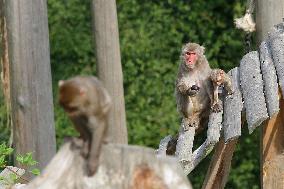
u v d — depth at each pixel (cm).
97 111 429
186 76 1521
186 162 1278
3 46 1995
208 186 1412
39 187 438
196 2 2831
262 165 1326
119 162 443
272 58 1401
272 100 1239
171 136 1495
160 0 2862
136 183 441
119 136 2020
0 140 2059
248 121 1234
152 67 2836
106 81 2000
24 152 1819
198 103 1492
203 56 1536
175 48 2841
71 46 2962
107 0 1980
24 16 1780
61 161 443
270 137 1288
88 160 438
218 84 1393
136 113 2822
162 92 2828
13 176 1053
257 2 1727
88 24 2966
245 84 1391
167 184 443
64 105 427
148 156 446
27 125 1816
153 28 2855
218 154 1380
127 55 2847
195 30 2833
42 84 1816
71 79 434
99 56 2003
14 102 1828
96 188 438
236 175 2738
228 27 2805
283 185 1289
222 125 1355
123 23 2866
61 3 2973
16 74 1803
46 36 1816
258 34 1736
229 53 2794
